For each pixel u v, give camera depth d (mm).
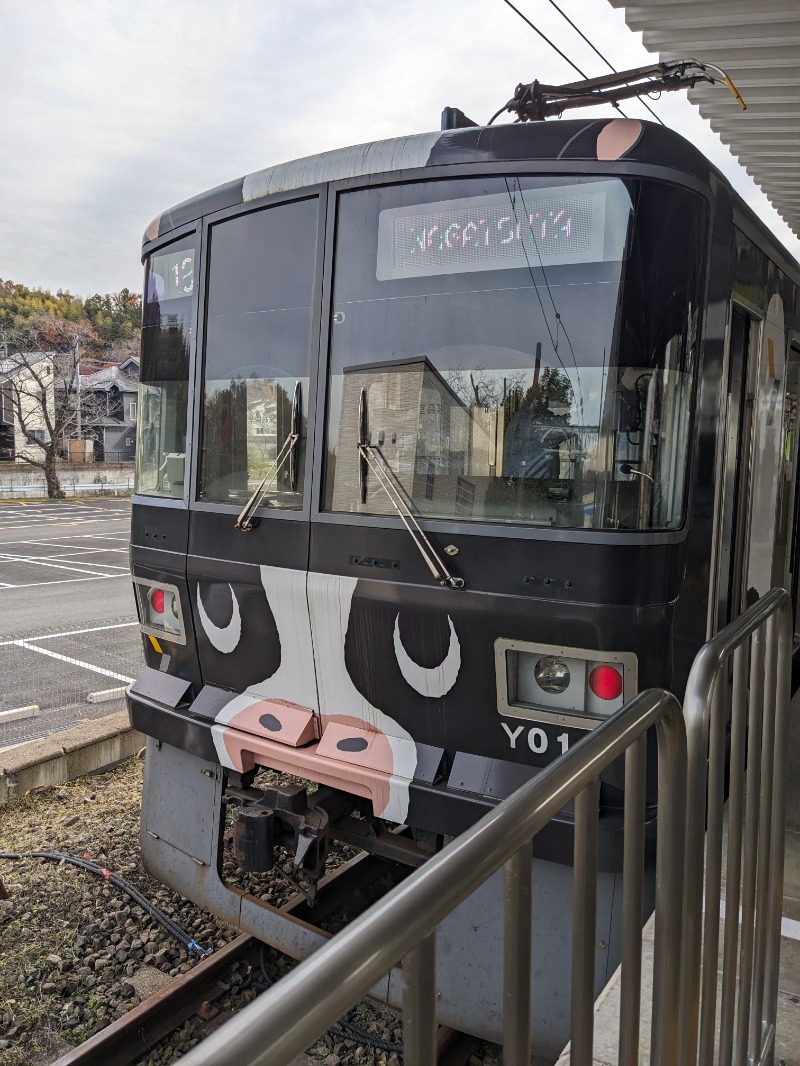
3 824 4941
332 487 3105
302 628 3217
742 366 3658
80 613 12500
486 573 2770
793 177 5977
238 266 3396
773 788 2270
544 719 2740
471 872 925
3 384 41281
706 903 1844
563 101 4391
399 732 3053
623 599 2594
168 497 3684
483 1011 2875
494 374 2805
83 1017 3262
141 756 6156
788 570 4879
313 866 3184
